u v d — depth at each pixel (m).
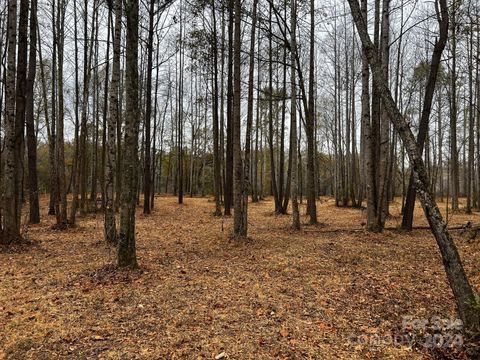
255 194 28.83
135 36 6.73
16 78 9.59
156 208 21.27
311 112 14.59
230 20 16.58
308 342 4.35
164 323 4.76
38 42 14.27
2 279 6.50
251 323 4.80
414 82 18.86
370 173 11.47
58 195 12.44
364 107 11.31
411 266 7.55
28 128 13.86
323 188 50.03
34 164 14.10
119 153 17.80
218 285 6.29
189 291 5.95
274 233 11.88
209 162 43.94
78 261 7.80
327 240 10.44
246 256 8.47
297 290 6.09
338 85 25.52
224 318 4.94
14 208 9.22
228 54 18.59
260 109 26.97
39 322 4.73
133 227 7.05
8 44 8.88
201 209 21.30
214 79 19.23
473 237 9.97
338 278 6.76
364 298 5.76
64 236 10.97
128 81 6.72
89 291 5.86
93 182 19.44
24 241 9.31
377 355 4.09
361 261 7.96
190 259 8.12
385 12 11.06
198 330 4.58
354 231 11.78
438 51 10.73
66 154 35.06
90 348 4.10
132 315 4.99
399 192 38.56
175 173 46.12
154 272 6.92
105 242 9.75
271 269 7.34
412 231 11.66
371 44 4.52
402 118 4.27
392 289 6.16
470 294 3.99
